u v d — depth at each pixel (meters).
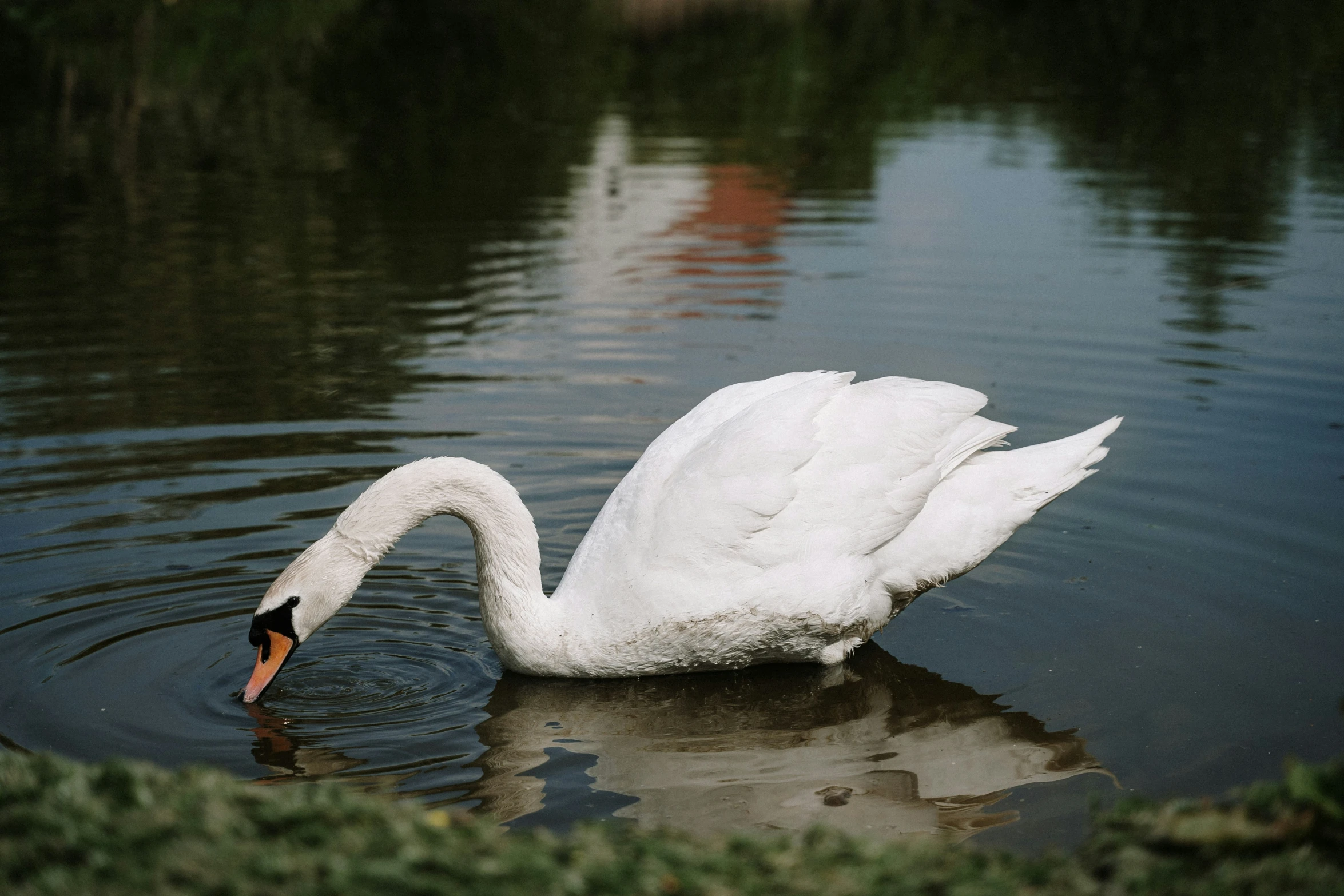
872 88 22.55
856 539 5.71
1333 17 28.45
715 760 4.92
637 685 5.70
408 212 13.78
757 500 5.57
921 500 5.82
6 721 5.05
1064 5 33.03
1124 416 8.14
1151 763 4.80
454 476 5.56
